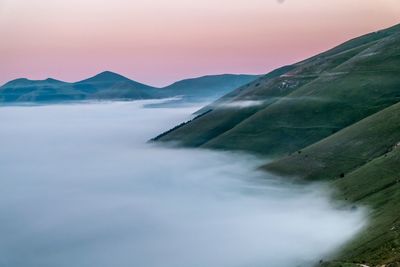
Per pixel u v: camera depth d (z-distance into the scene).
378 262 92.25
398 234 102.50
